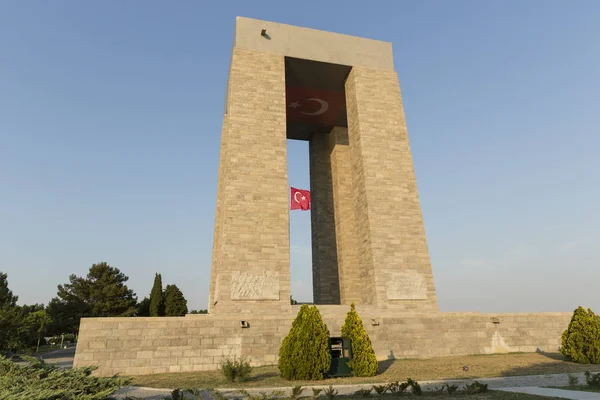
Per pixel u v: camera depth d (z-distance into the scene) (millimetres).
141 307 60906
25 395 7668
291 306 25312
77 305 50281
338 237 37750
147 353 18922
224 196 27016
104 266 54406
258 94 29859
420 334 22906
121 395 12672
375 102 32312
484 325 23953
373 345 22047
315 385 13883
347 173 39531
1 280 46750
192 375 17453
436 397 11195
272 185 27828
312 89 35906
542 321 24875
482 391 11898
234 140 28172
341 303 35531
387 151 30875
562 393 11375
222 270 25141
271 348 20500
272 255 26188
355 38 34094
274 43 31703
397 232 28625
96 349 18406
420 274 27922
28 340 36250
